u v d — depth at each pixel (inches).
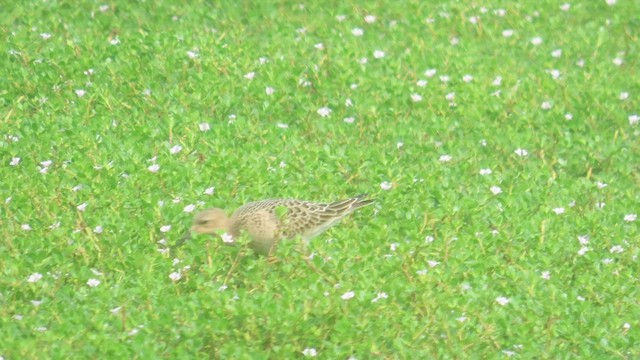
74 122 605.6
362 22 789.2
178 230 498.3
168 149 582.6
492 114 652.7
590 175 596.4
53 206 511.5
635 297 473.7
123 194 529.0
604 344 435.2
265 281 459.8
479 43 764.0
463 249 494.3
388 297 450.3
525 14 808.9
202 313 434.6
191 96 647.1
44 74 663.8
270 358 419.8
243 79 674.8
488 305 457.4
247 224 486.3
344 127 629.0
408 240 505.0
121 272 469.4
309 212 497.7
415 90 671.1
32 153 568.7
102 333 418.6
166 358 409.7
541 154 610.2
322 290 441.7
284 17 788.6
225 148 583.8
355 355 419.2
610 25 794.2
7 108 635.5
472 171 581.3
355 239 502.0
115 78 666.2
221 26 772.0
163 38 714.2
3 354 404.8
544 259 494.6
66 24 757.3
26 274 462.0
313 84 676.1
